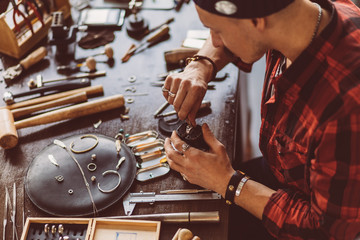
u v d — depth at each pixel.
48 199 1.25
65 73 1.69
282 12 0.93
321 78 0.99
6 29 1.64
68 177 1.31
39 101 1.57
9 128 1.40
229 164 1.22
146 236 1.18
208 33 1.82
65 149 1.39
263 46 1.03
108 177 1.31
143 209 1.25
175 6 2.00
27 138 1.45
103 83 1.65
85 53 1.77
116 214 1.24
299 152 1.11
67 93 1.59
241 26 0.96
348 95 0.93
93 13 1.92
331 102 0.97
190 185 1.30
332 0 1.19
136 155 1.39
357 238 1.35
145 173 1.33
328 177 0.98
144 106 1.56
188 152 1.22
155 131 1.47
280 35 0.97
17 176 1.34
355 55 0.96
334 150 0.95
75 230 1.20
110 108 1.53
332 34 0.97
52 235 1.18
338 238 1.05
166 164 1.36
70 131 1.47
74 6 2.00
